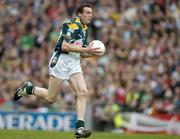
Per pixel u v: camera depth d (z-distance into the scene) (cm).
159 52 6831
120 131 5459
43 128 5316
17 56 7350
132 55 6844
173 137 3781
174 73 6531
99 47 2928
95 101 6147
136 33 7231
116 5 7694
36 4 8081
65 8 7794
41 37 7488
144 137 3716
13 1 8331
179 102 5997
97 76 6481
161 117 5425
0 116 5381
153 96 6156
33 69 7044
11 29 7875
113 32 7288
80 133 2875
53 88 2997
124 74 6525
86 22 2955
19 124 5344
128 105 5997
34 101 5953
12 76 7019
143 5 7600
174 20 7406
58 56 2945
